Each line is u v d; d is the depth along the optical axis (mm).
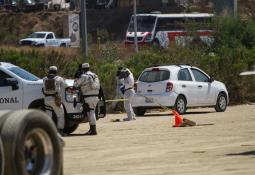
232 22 107500
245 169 31875
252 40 107250
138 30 171750
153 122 59938
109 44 93812
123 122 60906
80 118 50500
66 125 50688
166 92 68062
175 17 171500
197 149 39688
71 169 33688
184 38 97062
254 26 107812
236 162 34219
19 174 22109
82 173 32281
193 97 70125
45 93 49469
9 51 76438
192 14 172250
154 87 68438
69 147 42812
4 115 22703
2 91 51625
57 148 23344
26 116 22484
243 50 89000
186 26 99875
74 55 83438
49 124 23156
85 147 42594
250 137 45500
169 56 84562
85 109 50344
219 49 90188
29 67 72188
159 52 88250
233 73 83375
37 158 22953
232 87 83250
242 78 83500
